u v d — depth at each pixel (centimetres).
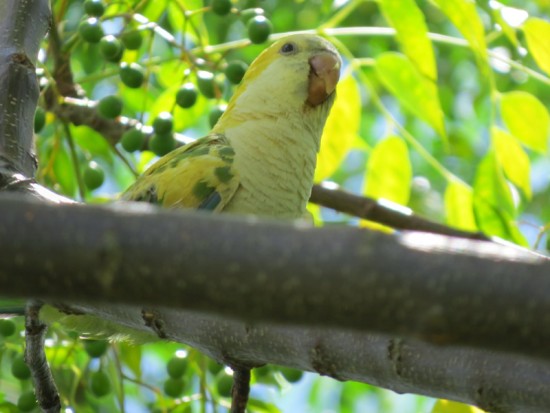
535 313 343
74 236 351
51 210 354
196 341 596
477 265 348
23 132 691
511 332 346
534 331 344
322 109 899
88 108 955
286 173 851
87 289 356
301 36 919
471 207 993
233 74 927
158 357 1321
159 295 357
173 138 895
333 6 1097
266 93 884
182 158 828
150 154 1016
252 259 354
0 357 902
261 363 600
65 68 966
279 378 952
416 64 902
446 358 533
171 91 993
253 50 1375
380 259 351
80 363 1043
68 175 1030
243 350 582
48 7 777
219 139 854
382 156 999
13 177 622
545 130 948
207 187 804
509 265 347
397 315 352
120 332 780
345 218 1282
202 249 353
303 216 878
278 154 849
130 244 353
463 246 354
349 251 352
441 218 1435
